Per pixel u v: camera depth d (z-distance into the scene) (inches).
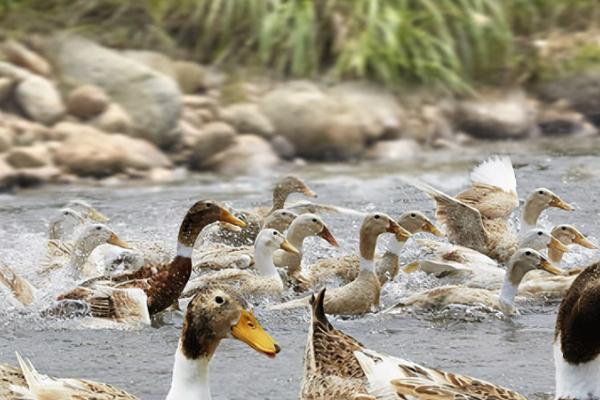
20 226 647.8
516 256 495.2
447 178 781.9
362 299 495.8
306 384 358.3
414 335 466.9
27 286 489.7
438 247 563.5
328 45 938.7
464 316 489.7
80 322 472.1
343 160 855.7
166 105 836.0
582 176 766.5
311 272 538.6
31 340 454.6
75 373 420.5
